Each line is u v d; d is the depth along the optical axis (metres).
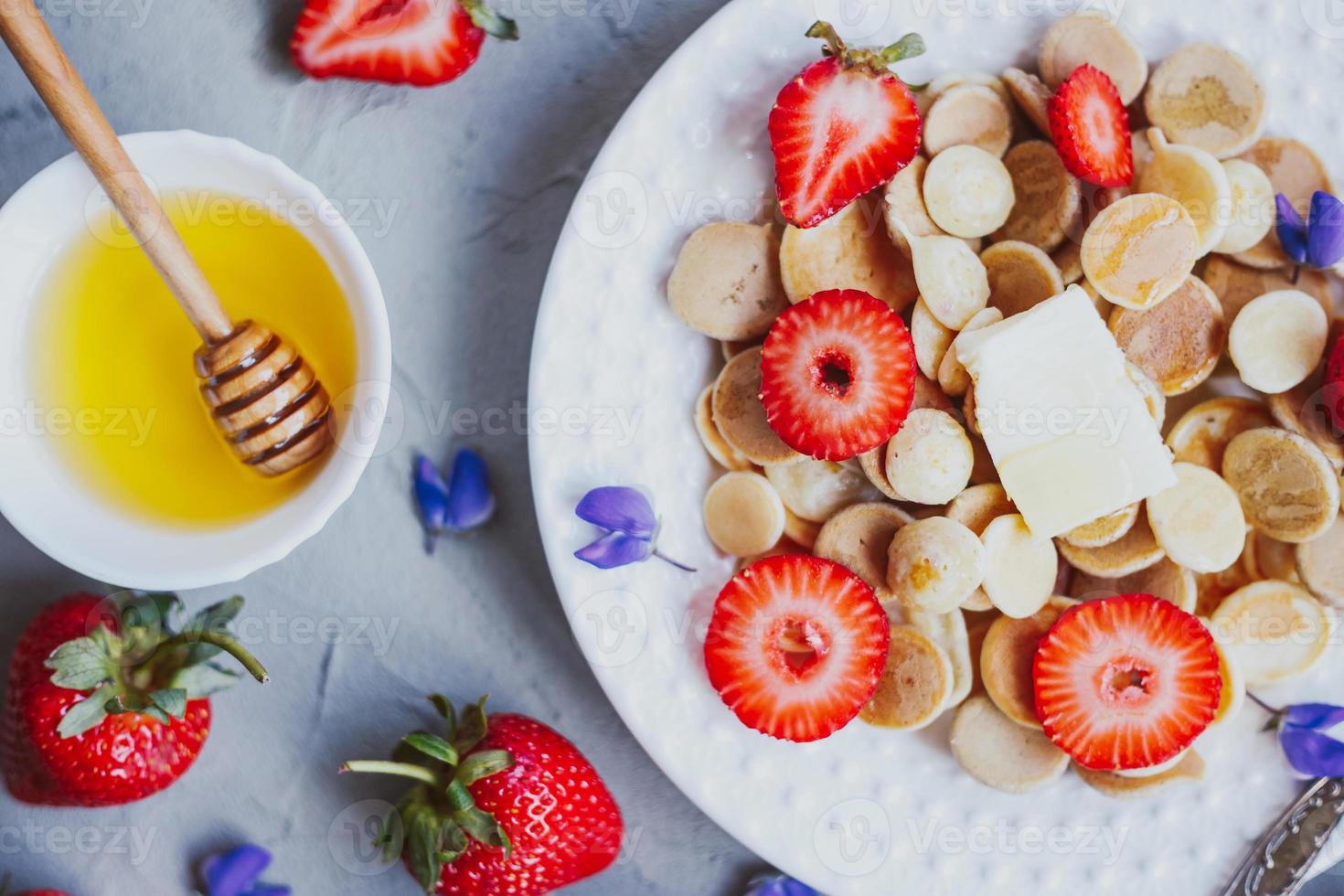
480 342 0.50
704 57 0.48
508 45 0.50
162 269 0.45
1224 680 0.49
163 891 0.50
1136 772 0.49
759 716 0.48
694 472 0.49
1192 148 0.49
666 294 0.48
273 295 0.47
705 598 0.48
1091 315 0.48
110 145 0.44
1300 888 0.51
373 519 0.50
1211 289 0.49
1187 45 0.49
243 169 0.46
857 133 0.47
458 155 0.50
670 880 0.50
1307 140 0.49
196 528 0.47
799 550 0.49
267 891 0.50
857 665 0.48
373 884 0.50
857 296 0.47
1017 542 0.48
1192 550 0.49
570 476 0.48
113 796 0.48
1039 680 0.48
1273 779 0.49
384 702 0.50
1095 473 0.48
